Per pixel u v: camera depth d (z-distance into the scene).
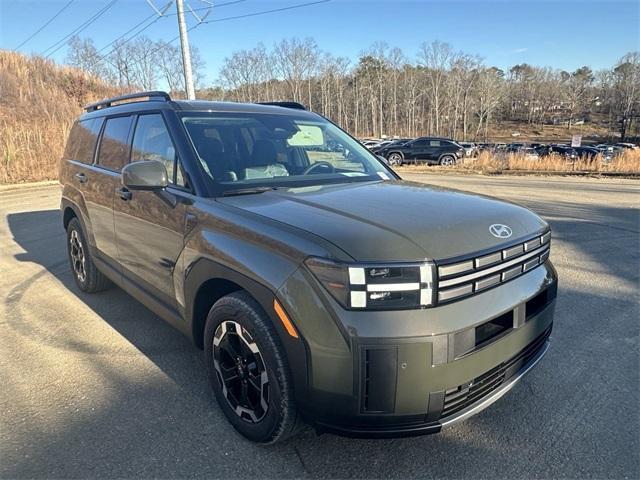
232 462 2.44
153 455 2.49
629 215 9.25
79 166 4.62
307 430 2.67
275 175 3.18
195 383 3.20
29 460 2.45
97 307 4.60
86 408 2.91
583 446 2.55
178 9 19.98
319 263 2.04
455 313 2.06
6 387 3.16
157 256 3.16
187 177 2.95
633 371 3.33
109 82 48.84
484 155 22.25
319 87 95.62
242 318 2.37
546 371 3.34
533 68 125.88
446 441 2.60
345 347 2.00
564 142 92.75
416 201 2.64
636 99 98.44
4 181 17.58
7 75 32.31
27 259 6.50
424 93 101.31
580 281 5.26
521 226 2.54
